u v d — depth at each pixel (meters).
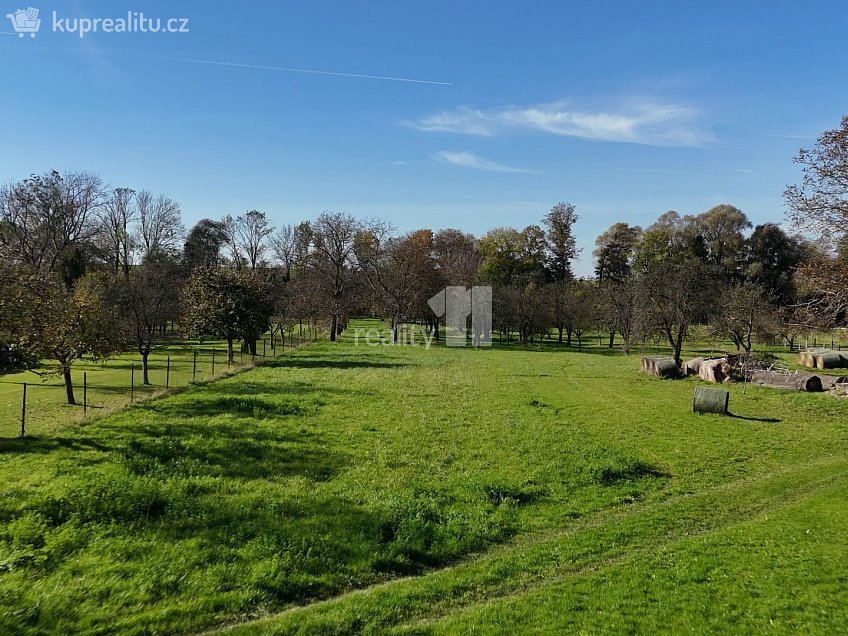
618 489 13.24
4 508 10.02
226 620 7.36
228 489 11.80
